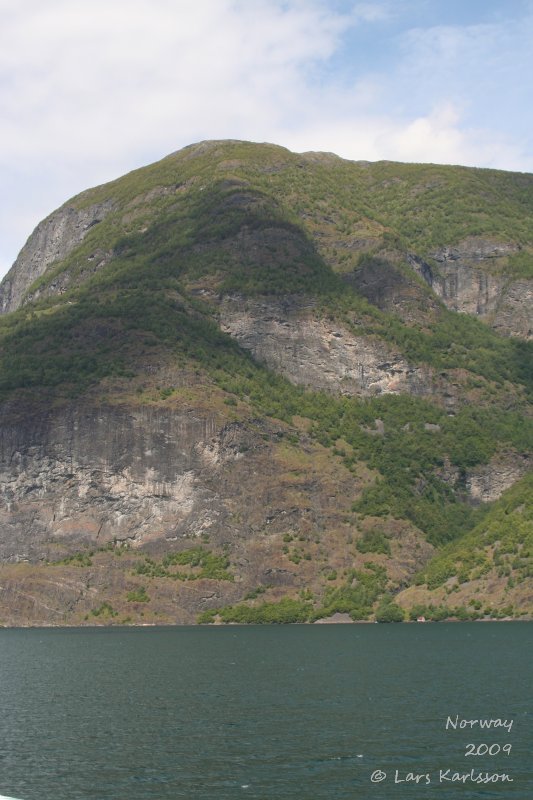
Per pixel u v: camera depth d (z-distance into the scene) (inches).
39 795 3181.6
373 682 5073.8
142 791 3201.3
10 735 3969.0
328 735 3838.6
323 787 3211.1
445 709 4269.2
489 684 4899.1
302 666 5777.6
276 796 3132.4
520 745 3649.1
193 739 3826.3
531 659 5812.0
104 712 4426.7
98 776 3371.1
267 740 3784.5
